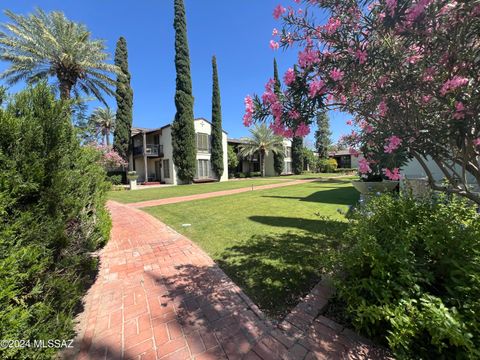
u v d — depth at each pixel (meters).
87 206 2.83
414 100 1.86
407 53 1.72
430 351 1.48
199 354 1.78
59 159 2.04
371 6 1.65
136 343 1.92
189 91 19.23
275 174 30.02
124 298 2.58
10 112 1.77
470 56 1.54
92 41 12.98
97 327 2.13
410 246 1.94
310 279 2.76
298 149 30.84
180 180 19.81
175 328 2.08
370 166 2.10
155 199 10.23
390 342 1.42
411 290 1.64
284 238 4.21
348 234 2.59
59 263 1.98
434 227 2.01
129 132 19.66
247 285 2.71
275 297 2.45
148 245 4.23
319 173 32.88
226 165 23.67
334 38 1.83
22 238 1.60
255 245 3.94
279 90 2.16
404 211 2.42
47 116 1.92
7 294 1.31
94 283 2.92
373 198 3.35
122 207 8.35
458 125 1.58
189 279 2.95
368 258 1.96
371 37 1.77
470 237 1.85
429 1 1.43
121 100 19.14
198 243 4.22
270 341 1.87
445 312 1.31
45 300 1.68
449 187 2.71
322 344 1.78
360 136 2.46
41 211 1.81
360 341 1.78
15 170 1.61
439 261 1.83
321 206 7.34
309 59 1.91
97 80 14.08
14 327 1.31
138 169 22.52
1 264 1.32
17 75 12.16
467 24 1.49
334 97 2.10
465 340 1.17
